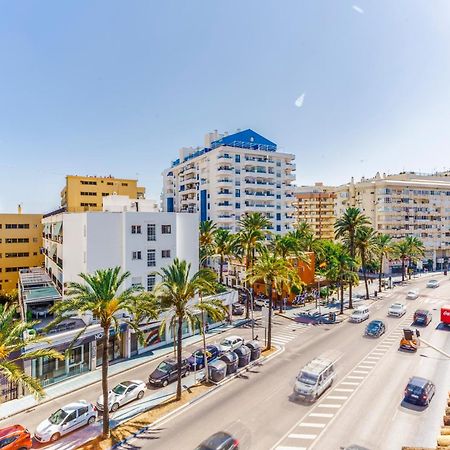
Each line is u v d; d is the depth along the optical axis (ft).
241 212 269.44
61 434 68.90
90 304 65.77
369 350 116.47
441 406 77.15
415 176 378.94
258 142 295.89
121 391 83.35
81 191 276.21
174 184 342.64
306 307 185.57
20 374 57.00
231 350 114.11
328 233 404.77
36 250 249.75
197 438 67.05
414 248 273.33
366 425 69.92
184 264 86.63
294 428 69.41
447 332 135.85
